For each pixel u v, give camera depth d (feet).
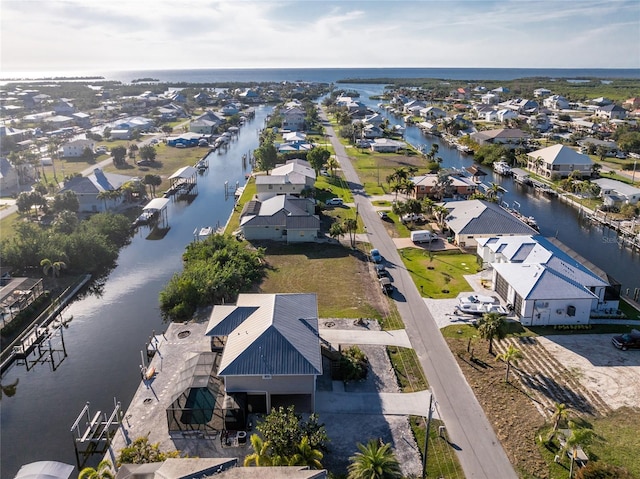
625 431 136.46
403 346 177.06
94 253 255.70
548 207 360.07
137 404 148.15
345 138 620.49
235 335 155.53
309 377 140.56
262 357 141.38
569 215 342.64
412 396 150.92
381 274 234.17
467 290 221.05
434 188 355.97
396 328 188.96
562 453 125.18
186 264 248.73
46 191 352.28
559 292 190.39
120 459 119.34
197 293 208.03
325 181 410.11
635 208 321.93
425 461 124.77
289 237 279.49
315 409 144.77
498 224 271.49
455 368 165.07
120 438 134.62
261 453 111.75
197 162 495.00
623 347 175.94
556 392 152.97
